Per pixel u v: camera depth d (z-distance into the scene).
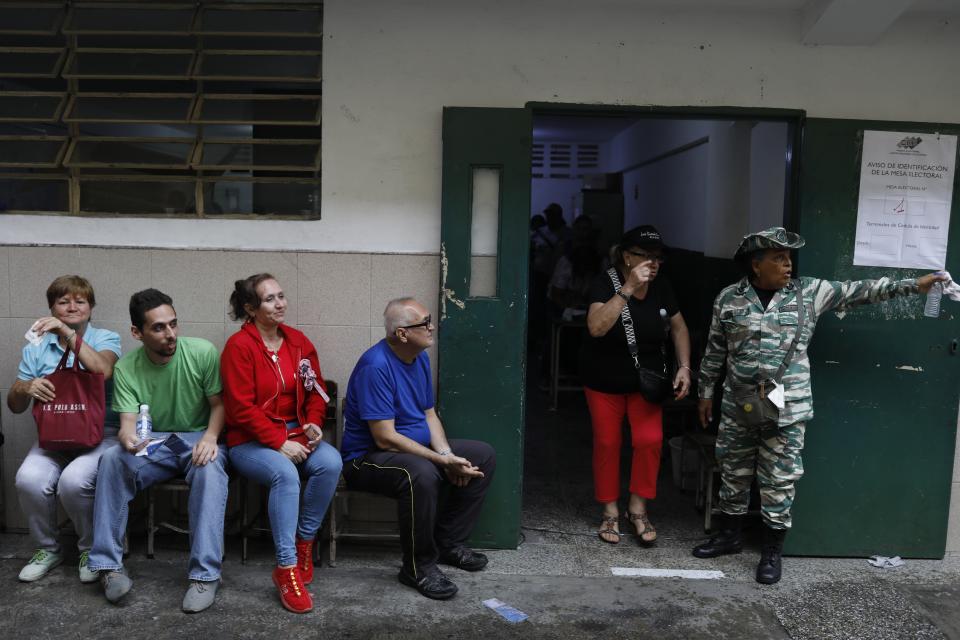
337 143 3.85
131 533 4.02
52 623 3.16
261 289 3.43
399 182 3.86
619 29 3.81
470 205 3.78
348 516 4.02
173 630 3.13
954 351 3.84
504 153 3.75
